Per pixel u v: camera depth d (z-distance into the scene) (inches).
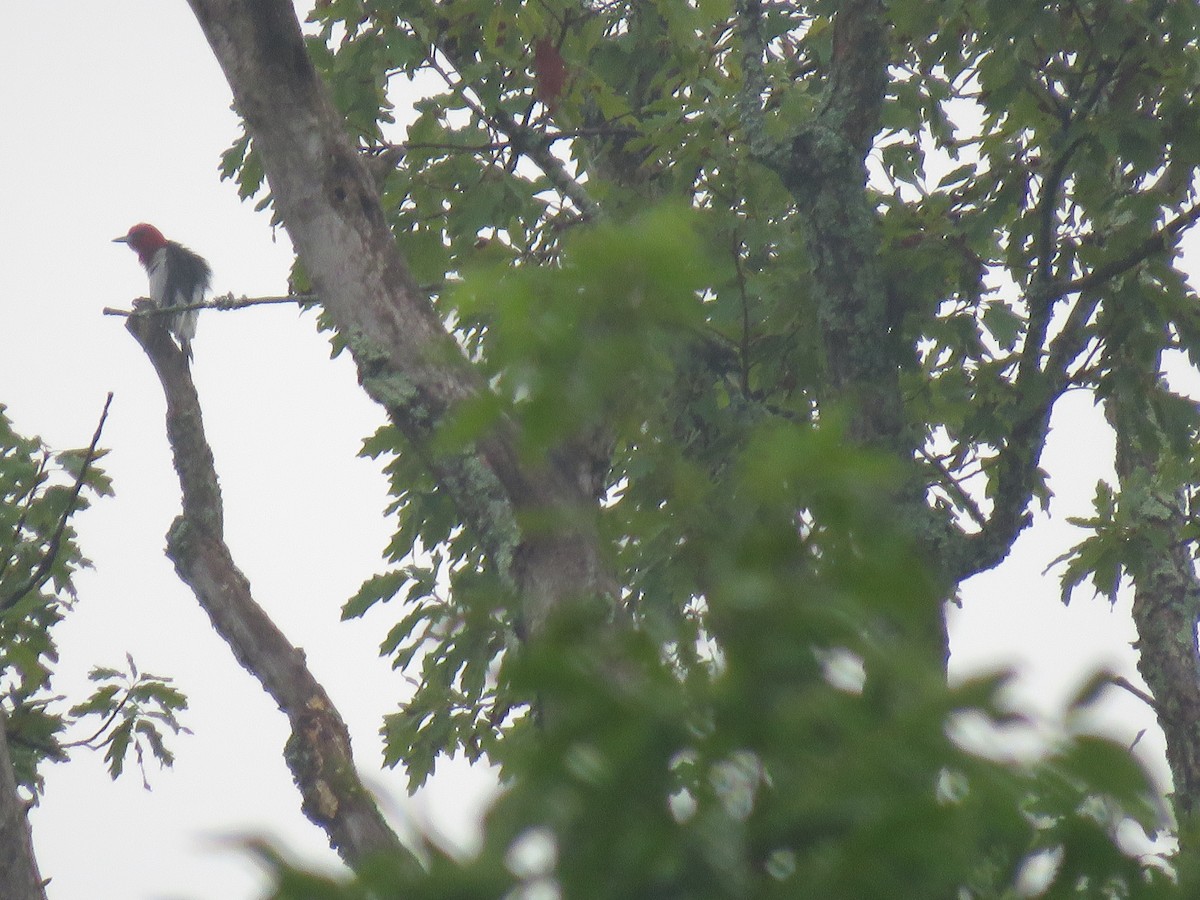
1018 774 60.0
